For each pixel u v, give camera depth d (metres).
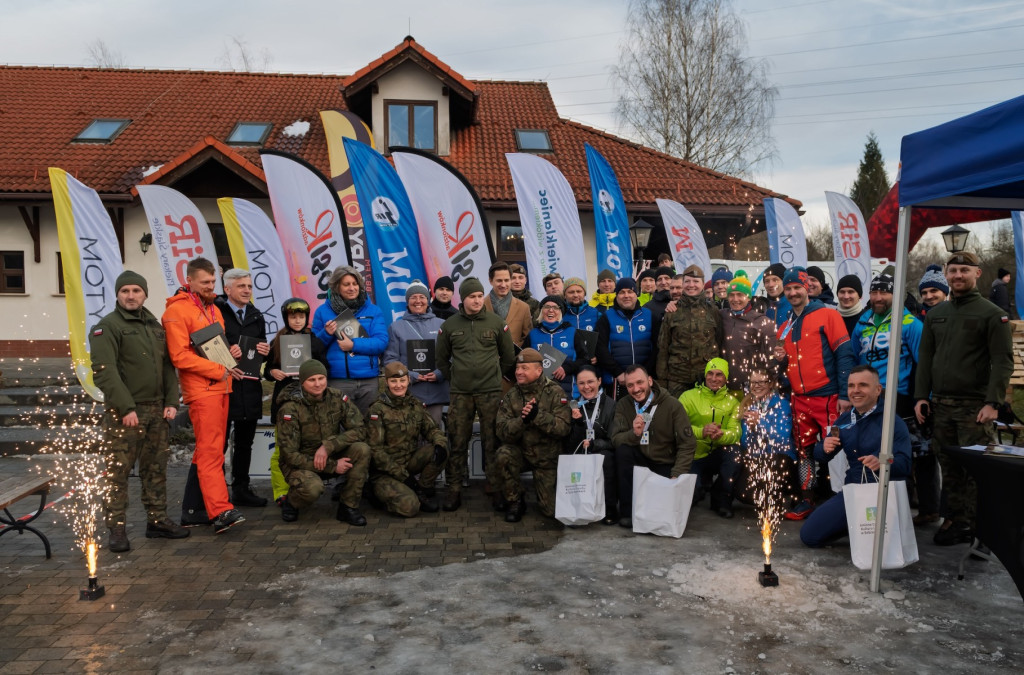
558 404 5.62
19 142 15.67
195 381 5.16
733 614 3.79
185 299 5.22
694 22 25.69
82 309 7.43
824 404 5.70
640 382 5.50
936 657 3.32
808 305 5.89
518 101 19.06
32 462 7.71
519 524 5.52
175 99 17.84
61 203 7.36
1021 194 4.29
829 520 4.75
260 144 15.98
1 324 14.91
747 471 5.71
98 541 5.07
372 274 7.73
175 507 6.13
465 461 6.04
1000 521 3.82
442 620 3.73
